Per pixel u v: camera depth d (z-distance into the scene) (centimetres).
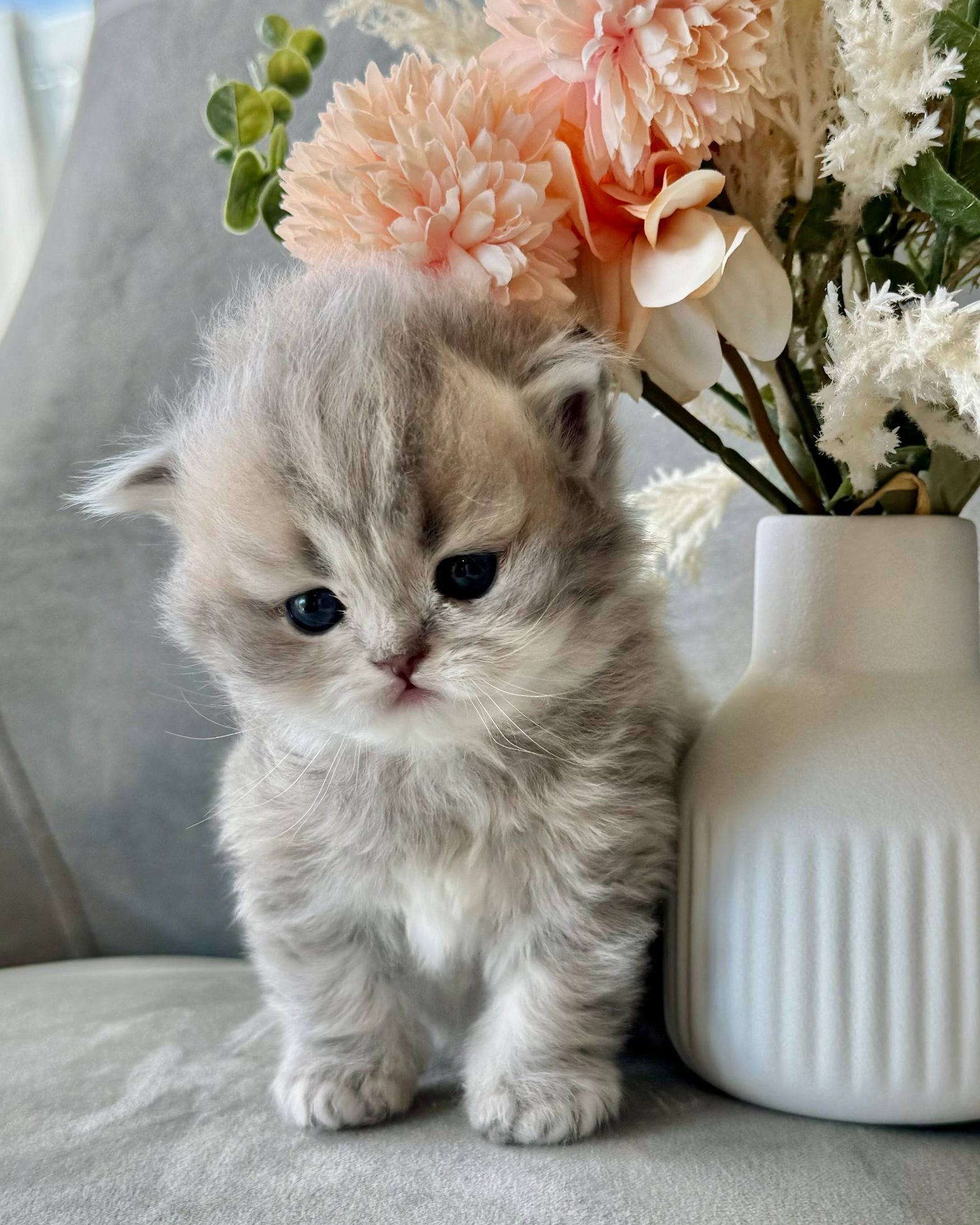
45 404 36
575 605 18
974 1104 18
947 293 17
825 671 20
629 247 18
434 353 17
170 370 35
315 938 21
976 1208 16
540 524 18
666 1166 17
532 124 18
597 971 20
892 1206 16
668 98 17
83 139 37
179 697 34
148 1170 18
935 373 16
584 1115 18
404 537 17
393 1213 16
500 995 21
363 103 18
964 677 19
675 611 32
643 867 20
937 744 18
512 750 19
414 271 19
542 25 17
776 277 18
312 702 18
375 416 16
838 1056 18
